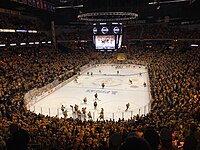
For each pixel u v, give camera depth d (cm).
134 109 2891
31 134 1249
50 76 4216
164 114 1920
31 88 3372
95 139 1306
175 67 4325
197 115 1541
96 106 3033
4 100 2556
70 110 2906
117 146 255
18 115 1978
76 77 4509
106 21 4356
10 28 4859
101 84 4266
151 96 3095
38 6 3812
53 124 1712
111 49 4481
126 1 3691
